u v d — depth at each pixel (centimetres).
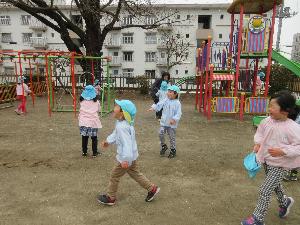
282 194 368
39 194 436
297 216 382
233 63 1256
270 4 1116
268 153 330
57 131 861
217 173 536
